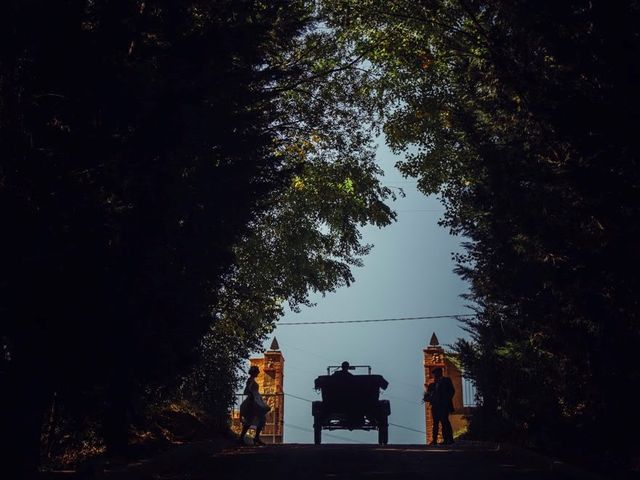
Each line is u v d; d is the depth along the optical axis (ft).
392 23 62.49
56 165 24.72
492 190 36.83
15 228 23.52
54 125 25.00
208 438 51.65
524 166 34.30
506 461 42.24
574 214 31.73
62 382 27.43
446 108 62.13
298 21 41.70
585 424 41.81
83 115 25.35
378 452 48.42
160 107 25.72
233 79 31.04
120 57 26.73
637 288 29.78
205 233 32.24
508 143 37.09
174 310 30.86
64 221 24.66
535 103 31.12
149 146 26.35
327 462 41.78
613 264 28.99
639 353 33.27
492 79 37.81
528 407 47.60
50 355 25.82
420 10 53.52
